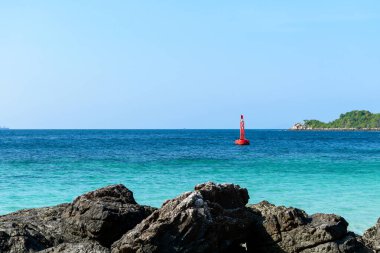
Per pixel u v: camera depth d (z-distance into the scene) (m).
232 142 117.44
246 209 14.40
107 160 54.47
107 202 13.74
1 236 11.95
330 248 12.72
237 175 40.00
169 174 40.38
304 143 114.44
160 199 27.52
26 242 11.91
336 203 26.88
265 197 28.78
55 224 13.38
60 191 30.52
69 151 72.69
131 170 43.34
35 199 27.58
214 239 12.33
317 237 12.91
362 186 33.72
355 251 12.92
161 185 33.38
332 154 69.31
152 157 59.78
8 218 14.18
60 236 12.84
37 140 130.00
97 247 11.14
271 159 57.78
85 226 12.90
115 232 12.96
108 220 12.79
